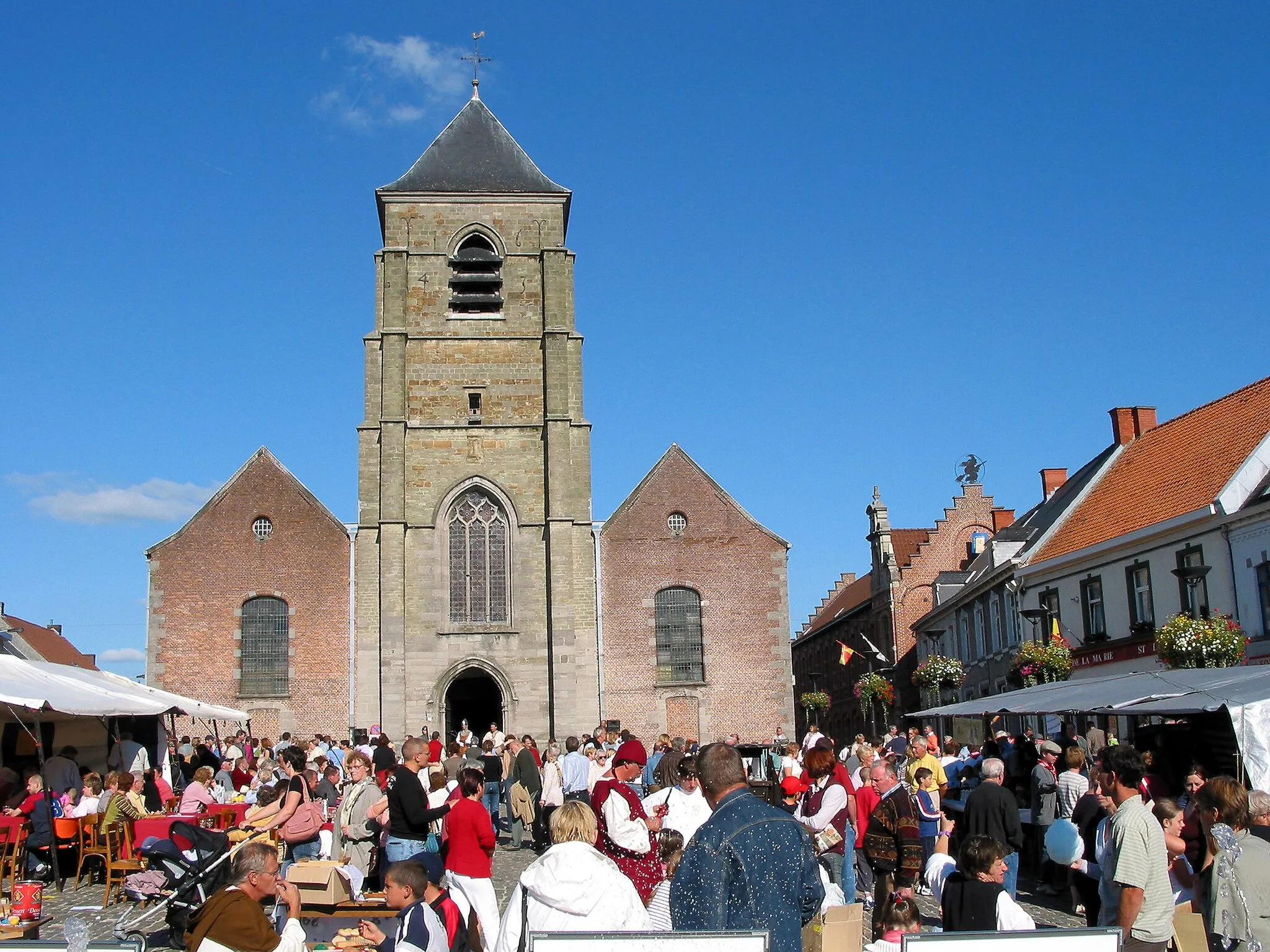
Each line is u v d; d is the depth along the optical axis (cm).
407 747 1521
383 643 4262
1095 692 1958
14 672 2316
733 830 773
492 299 4609
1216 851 974
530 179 4762
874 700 5803
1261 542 2950
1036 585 4328
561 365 4522
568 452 4466
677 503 4572
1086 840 1501
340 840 1828
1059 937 757
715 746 824
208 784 2142
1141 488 3884
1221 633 2609
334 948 1217
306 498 4416
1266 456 3081
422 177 4716
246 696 4275
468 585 4400
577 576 4412
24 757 3108
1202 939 1035
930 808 1689
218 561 4356
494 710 5044
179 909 1423
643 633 4469
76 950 792
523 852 2634
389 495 4375
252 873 996
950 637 5716
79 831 2047
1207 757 2066
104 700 2283
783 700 4462
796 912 764
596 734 3150
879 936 1011
